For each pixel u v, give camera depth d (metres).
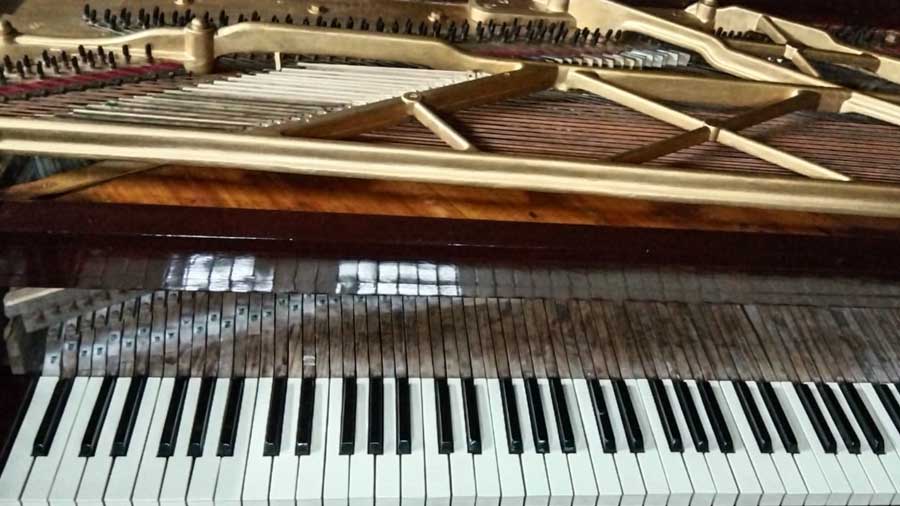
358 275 0.95
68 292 1.01
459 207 1.01
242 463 1.02
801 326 1.21
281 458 1.04
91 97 1.05
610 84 1.16
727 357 1.21
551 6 1.47
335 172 0.92
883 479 1.13
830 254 0.99
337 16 1.40
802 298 1.07
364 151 0.93
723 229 1.03
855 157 1.15
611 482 1.06
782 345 1.21
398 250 0.92
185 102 1.05
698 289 1.03
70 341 1.06
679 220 1.05
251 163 0.91
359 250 0.91
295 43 1.18
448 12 1.47
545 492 1.04
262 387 1.11
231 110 1.03
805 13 1.70
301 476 1.02
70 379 1.08
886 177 1.09
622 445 1.11
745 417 1.17
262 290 0.97
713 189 0.96
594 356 1.17
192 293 1.07
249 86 1.13
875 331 1.22
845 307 1.15
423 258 0.93
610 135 1.12
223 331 1.10
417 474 1.04
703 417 1.16
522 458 1.08
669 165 1.06
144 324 1.08
